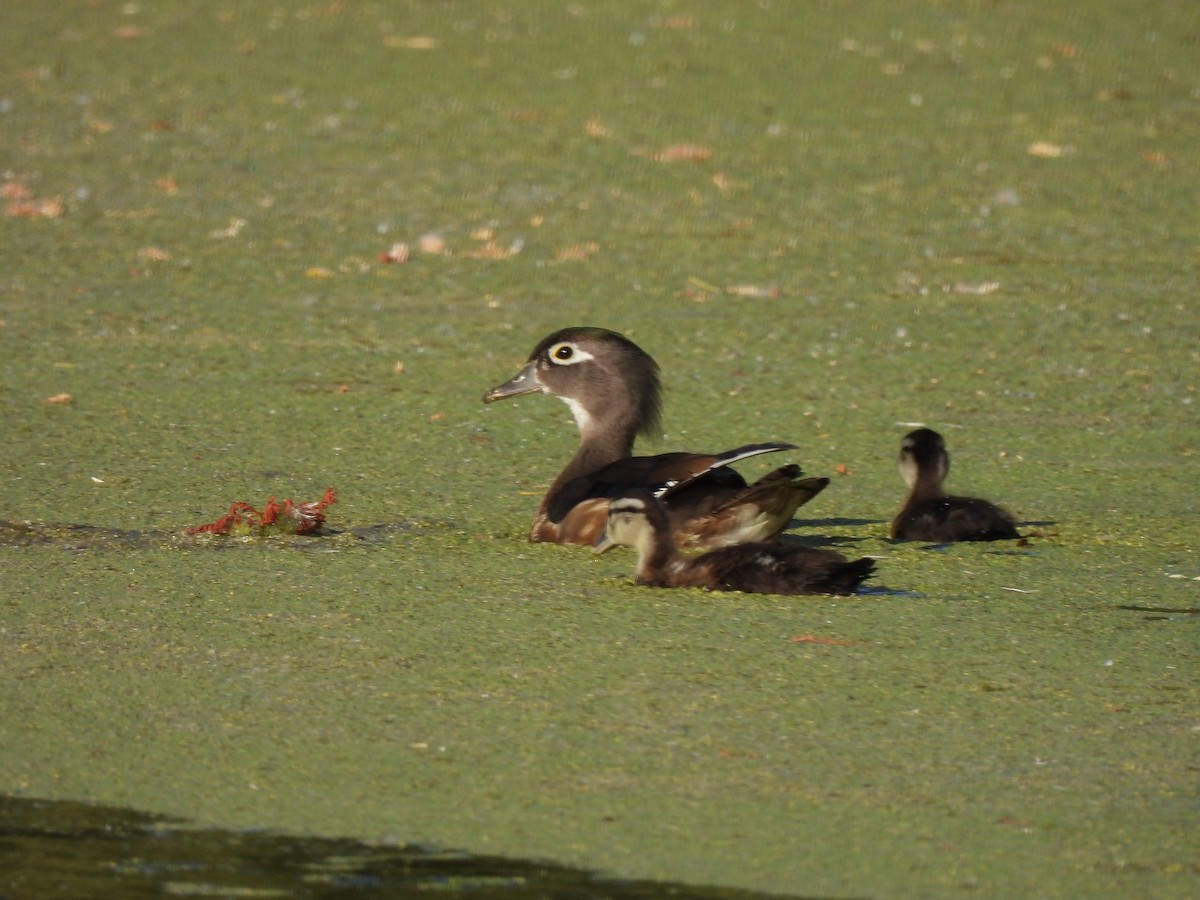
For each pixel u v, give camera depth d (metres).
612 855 7.56
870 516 13.76
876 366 18.20
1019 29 32.91
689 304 20.44
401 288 20.94
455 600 11.05
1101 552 12.54
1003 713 9.17
